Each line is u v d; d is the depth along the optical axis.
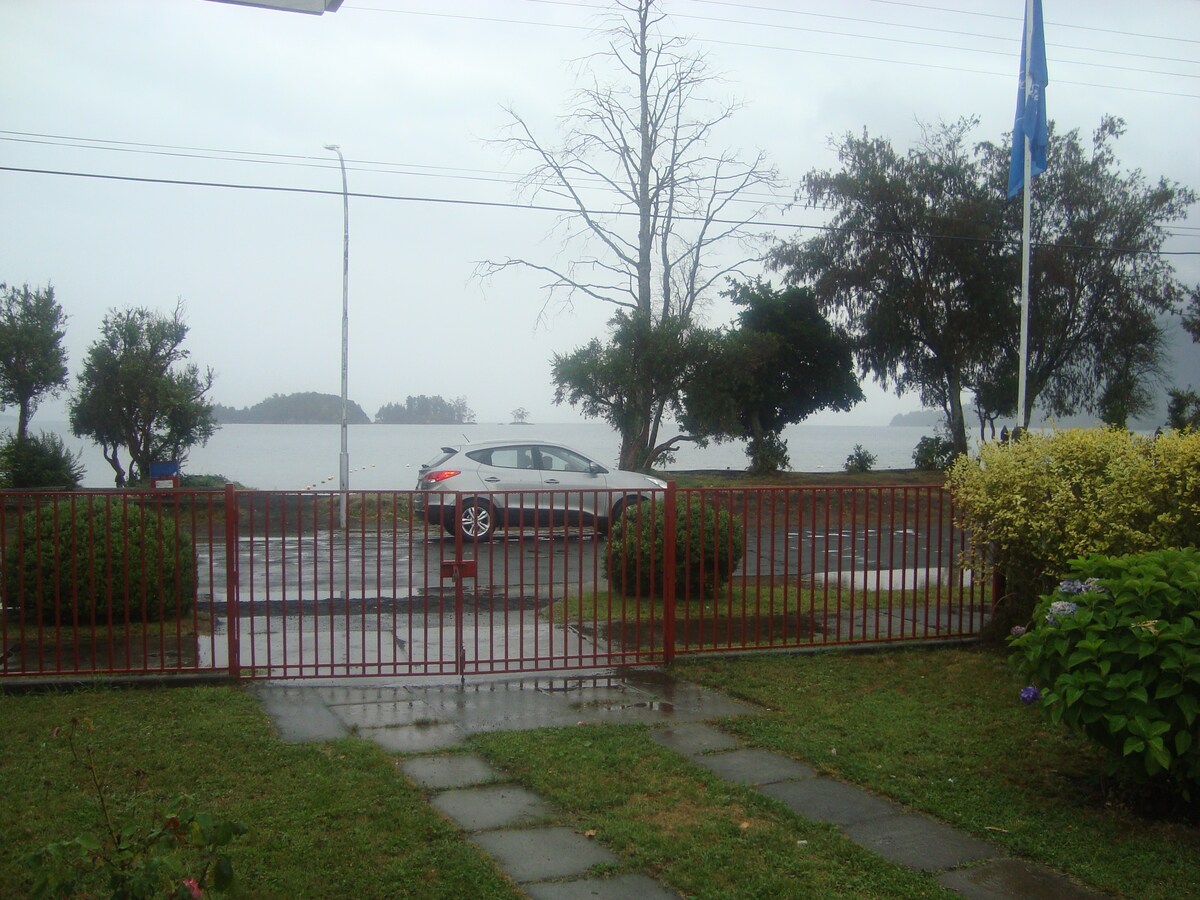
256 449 61.84
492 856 4.34
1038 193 33.06
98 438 24.25
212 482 23.39
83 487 25.62
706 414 27.08
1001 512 7.86
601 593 11.09
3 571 6.98
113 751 5.58
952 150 33.66
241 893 3.89
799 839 4.56
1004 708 6.68
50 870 2.95
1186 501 7.24
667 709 6.68
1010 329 33.22
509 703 6.79
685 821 4.75
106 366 23.92
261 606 10.30
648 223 29.50
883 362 34.88
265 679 7.27
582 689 7.18
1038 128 15.82
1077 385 36.38
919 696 6.99
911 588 11.69
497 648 8.40
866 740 5.98
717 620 8.55
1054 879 4.21
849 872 4.24
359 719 6.35
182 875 3.06
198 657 7.44
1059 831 4.70
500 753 5.64
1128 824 4.80
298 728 6.13
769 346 28.56
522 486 16.22
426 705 6.71
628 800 5.01
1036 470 7.86
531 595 11.20
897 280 33.12
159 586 7.19
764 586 11.79
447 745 5.86
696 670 7.70
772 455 32.34
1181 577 4.84
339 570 13.49
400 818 4.67
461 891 3.98
